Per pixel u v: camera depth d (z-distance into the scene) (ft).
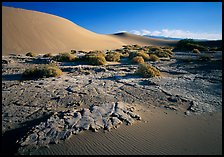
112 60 67.97
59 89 29.91
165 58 77.71
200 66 56.95
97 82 35.19
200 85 33.94
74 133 16.02
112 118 18.81
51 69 41.06
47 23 168.25
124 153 13.99
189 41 142.61
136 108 22.79
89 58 62.85
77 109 22.22
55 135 15.53
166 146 14.93
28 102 24.25
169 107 23.54
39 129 16.33
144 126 18.11
